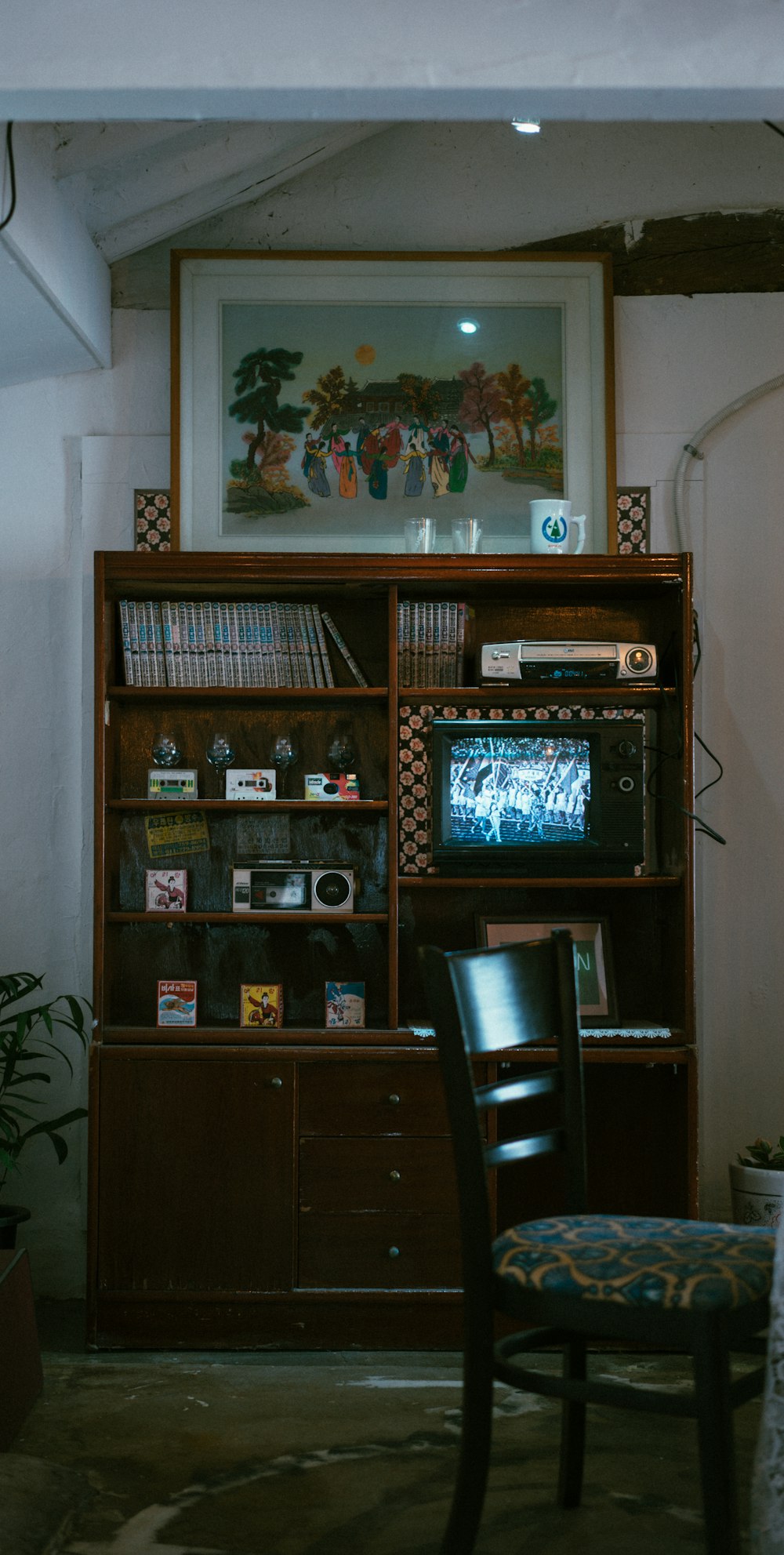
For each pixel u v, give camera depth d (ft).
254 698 11.18
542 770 10.83
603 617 11.80
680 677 10.72
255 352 11.75
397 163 12.05
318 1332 10.28
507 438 11.78
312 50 7.43
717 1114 11.76
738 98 7.58
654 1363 10.04
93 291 11.30
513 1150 6.66
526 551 11.74
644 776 10.83
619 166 12.07
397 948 10.58
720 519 11.91
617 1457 8.28
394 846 10.67
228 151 10.97
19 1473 7.71
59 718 11.91
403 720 10.85
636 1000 11.57
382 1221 10.31
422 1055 10.33
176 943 11.60
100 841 10.57
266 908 10.93
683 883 10.57
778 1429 5.61
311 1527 7.29
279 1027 10.71
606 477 11.72
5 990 10.85
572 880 10.63
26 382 11.98
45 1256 11.67
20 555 11.93
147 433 11.93
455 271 11.78
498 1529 7.23
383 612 11.75
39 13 7.41
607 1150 11.53
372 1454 8.27
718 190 12.05
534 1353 10.28
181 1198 10.33
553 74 7.45
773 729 11.85
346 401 11.77
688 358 11.99
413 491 11.77
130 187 10.92
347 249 11.98
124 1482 7.87
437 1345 10.28
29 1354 9.02
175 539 11.65
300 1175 10.34
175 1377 9.67
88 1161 10.46
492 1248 6.35
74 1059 11.81
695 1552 6.98
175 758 11.35
